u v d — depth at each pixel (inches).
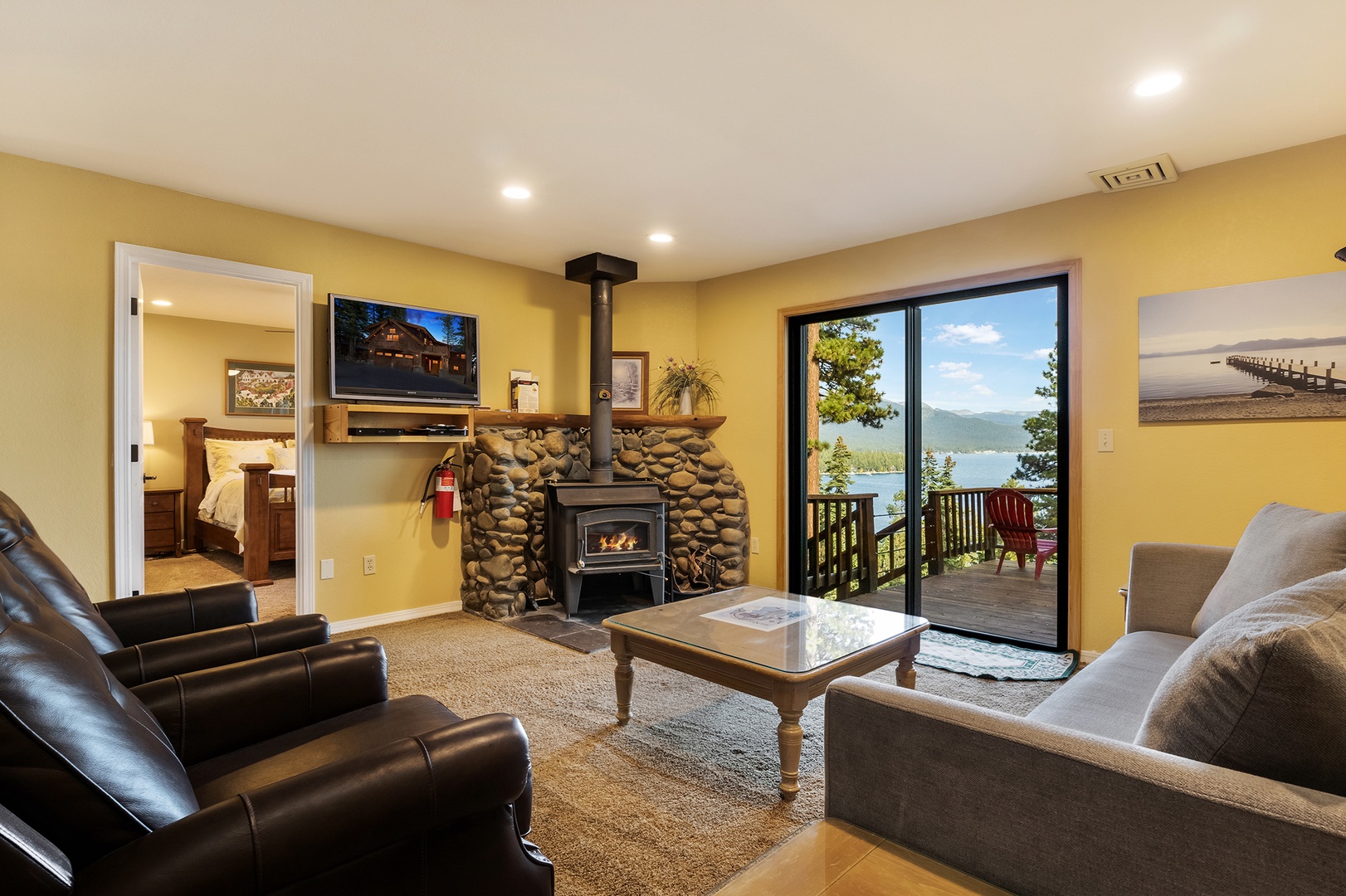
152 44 84.9
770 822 77.6
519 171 125.3
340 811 37.9
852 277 172.1
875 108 101.6
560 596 175.9
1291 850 32.3
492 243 170.6
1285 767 36.4
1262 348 115.1
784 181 129.5
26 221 118.4
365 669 68.6
